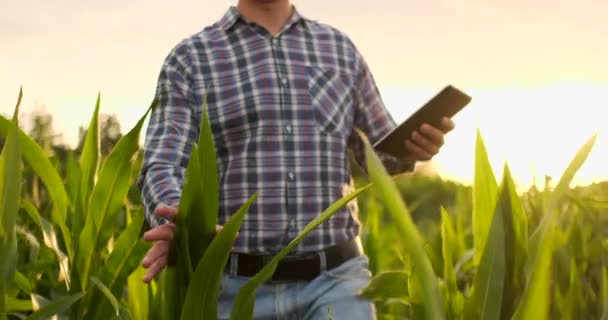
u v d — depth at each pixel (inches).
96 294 83.3
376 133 106.4
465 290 103.0
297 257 93.7
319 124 98.8
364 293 69.6
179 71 99.3
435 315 54.4
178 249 69.0
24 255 113.3
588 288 81.3
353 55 105.9
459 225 119.3
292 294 93.1
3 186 65.9
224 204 96.9
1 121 80.2
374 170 55.8
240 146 97.5
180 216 68.2
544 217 54.7
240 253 94.0
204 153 67.1
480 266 55.1
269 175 96.1
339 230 95.7
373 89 108.0
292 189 95.8
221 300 93.8
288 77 99.3
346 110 102.7
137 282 87.0
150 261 70.3
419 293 57.1
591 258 91.5
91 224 82.0
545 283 53.3
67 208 88.4
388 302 125.1
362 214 186.2
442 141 95.3
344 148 100.4
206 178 67.1
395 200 55.3
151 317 83.1
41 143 133.2
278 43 100.8
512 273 56.5
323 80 101.3
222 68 99.4
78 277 83.3
